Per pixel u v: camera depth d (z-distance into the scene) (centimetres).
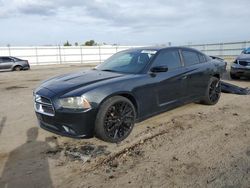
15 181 312
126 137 435
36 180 314
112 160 359
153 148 395
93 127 398
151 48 539
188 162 347
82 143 419
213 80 633
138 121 459
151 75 472
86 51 4447
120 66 509
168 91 503
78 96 382
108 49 4684
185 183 298
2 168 344
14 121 552
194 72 566
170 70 515
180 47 569
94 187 295
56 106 389
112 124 412
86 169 337
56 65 3578
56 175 324
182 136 441
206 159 355
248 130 464
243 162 344
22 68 2270
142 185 296
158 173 321
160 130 471
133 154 376
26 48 3859
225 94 791
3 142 433
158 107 488
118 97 415
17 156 379
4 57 2197
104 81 423
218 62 672
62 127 398
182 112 584
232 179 303
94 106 388
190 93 566
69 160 363
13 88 1073
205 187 289
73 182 307
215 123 506
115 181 306
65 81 441
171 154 373
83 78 451
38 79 1434
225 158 357
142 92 451
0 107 691
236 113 574
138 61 500
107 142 419
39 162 359
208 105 643
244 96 757
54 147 408
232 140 420
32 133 472
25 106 697
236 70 1063
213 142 413
